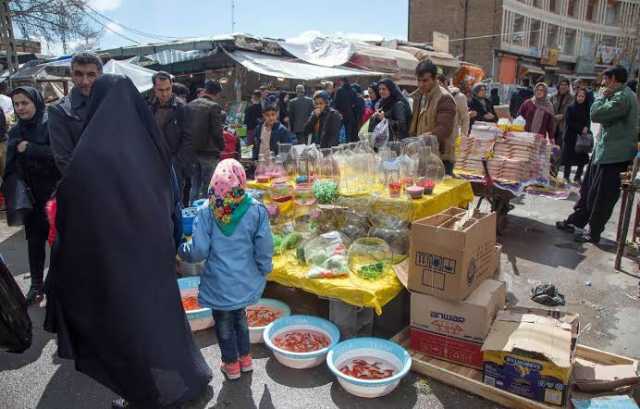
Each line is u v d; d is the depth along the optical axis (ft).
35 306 12.17
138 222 6.79
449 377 8.55
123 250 6.70
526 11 103.50
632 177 13.55
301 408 8.11
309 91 41.88
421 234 8.96
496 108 29.19
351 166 12.73
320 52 43.29
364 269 9.87
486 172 16.57
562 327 8.39
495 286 9.51
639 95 26.27
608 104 14.96
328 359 8.67
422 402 8.18
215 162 18.81
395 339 9.86
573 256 15.40
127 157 6.76
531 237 17.44
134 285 6.77
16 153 11.53
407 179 12.31
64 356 7.21
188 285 12.03
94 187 6.59
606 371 8.55
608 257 15.24
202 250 8.18
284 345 9.73
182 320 7.54
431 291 9.02
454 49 99.81
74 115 10.34
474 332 8.75
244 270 8.36
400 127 16.78
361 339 9.35
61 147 10.26
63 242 6.82
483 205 21.67
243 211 8.23
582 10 119.03
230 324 8.70
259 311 11.16
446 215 10.32
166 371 7.16
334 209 12.10
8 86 40.73
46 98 41.70
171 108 16.31
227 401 8.31
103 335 6.86
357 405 8.13
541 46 111.55
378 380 8.03
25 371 9.48
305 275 10.21
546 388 7.67
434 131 14.39
